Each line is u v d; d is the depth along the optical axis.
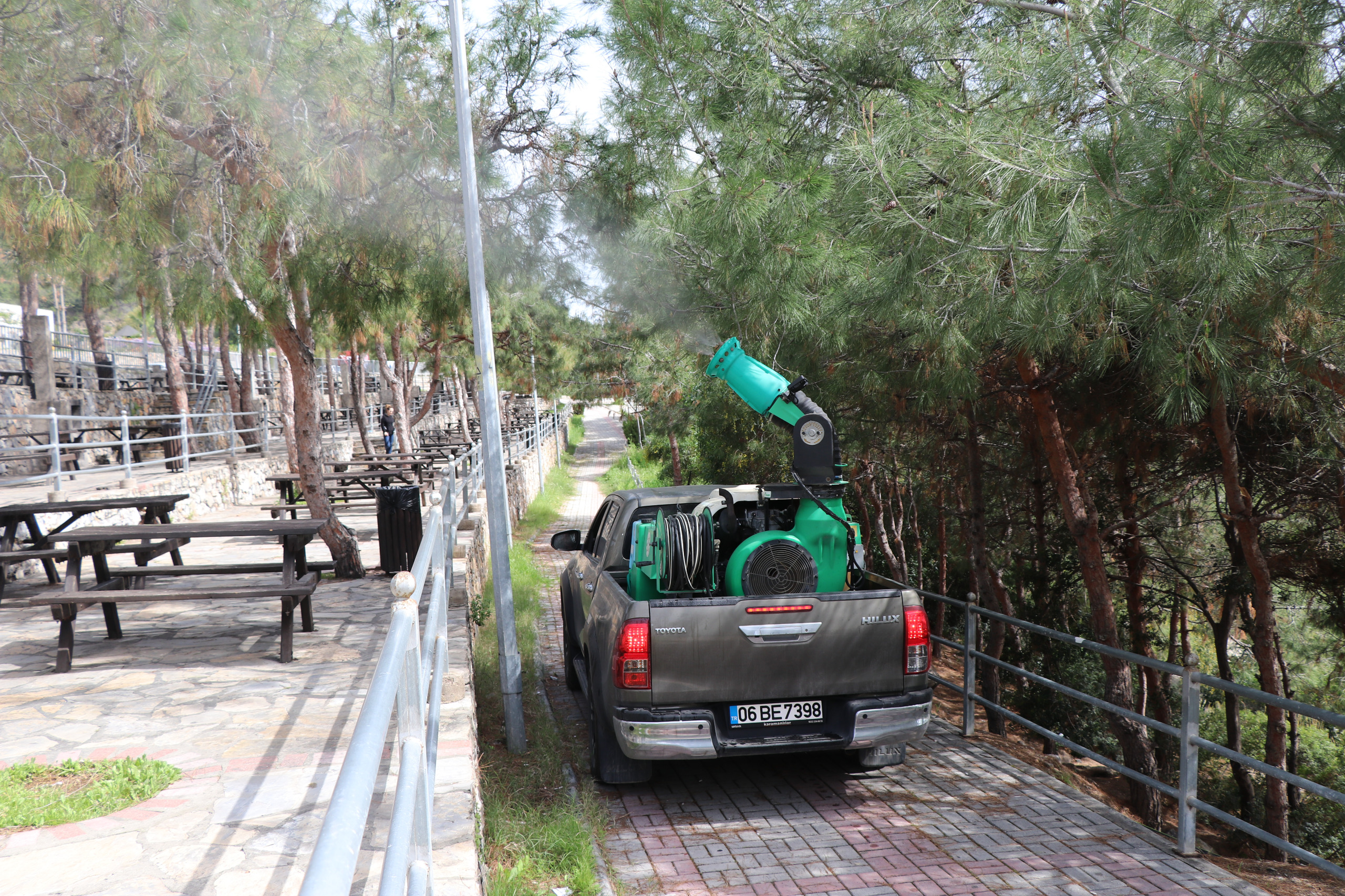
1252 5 3.54
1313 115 3.60
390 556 9.47
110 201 6.57
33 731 4.60
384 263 7.95
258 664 6.01
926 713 5.26
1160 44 3.84
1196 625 20.73
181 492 14.70
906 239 4.98
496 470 6.36
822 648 5.15
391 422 28.31
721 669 5.05
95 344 23.34
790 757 6.51
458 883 2.94
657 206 6.59
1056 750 13.41
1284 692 14.80
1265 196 3.70
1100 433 9.30
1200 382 5.82
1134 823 5.30
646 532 5.83
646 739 4.94
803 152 5.99
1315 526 10.65
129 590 6.64
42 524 10.63
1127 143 3.94
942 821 5.29
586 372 18.98
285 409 17.55
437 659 4.18
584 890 4.25
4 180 5.97
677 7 5.89
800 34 5.94
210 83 6.30
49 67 6.22
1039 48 4.68
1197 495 12.16
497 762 6.02
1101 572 8.70
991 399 9.48
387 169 7.25
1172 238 3.77
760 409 6.04
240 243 7.28
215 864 3.07
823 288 6.27
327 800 3.65
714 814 5.40
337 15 6.89
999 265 4.90
